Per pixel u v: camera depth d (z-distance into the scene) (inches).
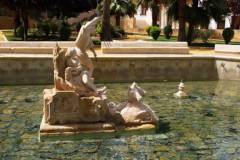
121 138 369.1
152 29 1277.1
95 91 387.9
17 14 1366.9
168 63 694.5
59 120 373.4
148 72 689.0
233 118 453.7
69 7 1402.6
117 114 389.7
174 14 1179.3
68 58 381.4
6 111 465.7
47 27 1321.4
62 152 333.1
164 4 1205.7
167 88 629.6
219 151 344.2
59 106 372.5
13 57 633.0
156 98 553.3
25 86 625.9
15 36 1333.7
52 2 1306.6
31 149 339.3
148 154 332.2
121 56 674.2
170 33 1370.6
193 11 1117.7
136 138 370.9
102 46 710.5
